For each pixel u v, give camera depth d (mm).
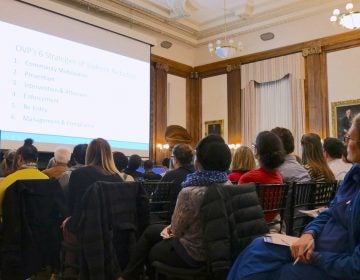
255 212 1928
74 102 7617
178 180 3225
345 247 1449
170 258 1938
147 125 9133
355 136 1559
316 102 9797
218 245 1703
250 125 11078
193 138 12500
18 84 6711
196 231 1855
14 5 6707
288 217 2459
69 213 2590
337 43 9539
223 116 11852
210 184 1855
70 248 2543
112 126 8359
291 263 1494
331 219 1565
